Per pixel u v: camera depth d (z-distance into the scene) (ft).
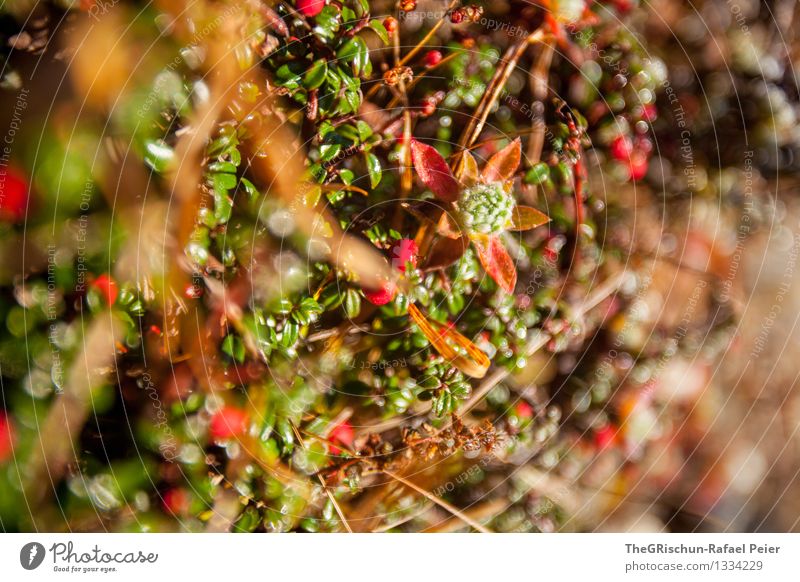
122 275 0.75
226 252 0.76
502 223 0.78
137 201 0.75
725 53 0.84
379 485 0.81
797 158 0.85
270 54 0.77
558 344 0.82
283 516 0.78
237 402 0.76
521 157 0.82
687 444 0.85
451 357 0.79
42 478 0.75
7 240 0.74
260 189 0.77
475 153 0.82
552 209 0.82
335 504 0.79
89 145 0.74
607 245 0.83
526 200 0.82
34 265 0.75
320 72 0.77
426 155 0.79
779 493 0.85
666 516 0.84
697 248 0.84
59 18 0.75
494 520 0.82
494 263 0.79
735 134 0.84
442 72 0.81
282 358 0.78
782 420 0.86
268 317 0.77
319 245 0.78
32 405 0.75
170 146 0.75
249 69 0.76
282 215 0.77
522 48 0.82
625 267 0.83
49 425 0.75
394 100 0.81
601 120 0.82
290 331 0.77
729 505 0.85
